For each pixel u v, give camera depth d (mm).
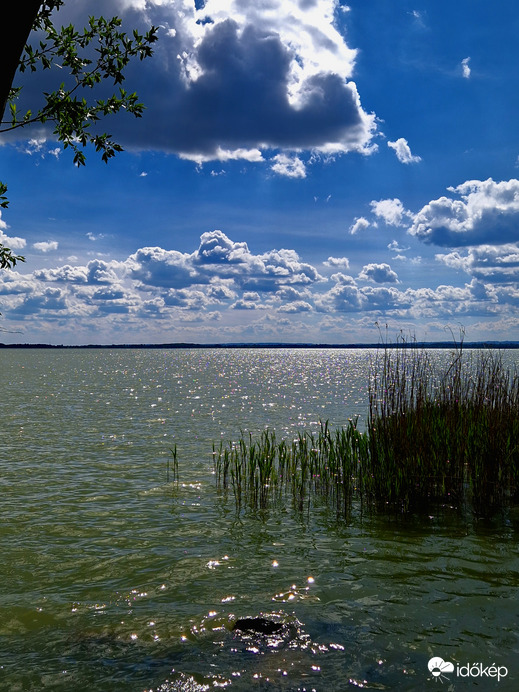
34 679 5184
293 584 7367
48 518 10594
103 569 8008
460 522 10023
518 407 12109
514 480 11133
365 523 10070
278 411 29719
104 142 6832
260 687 5016
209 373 84188
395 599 6840
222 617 6438
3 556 8539
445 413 12578
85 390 46594
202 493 12484
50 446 18875
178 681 5102
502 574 7578
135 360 167250
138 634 6055
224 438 20641
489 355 13250
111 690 4980
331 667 5332
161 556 8508
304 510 10984
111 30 6652
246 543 9070
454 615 6395
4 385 52250
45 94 6348
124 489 12859
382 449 11461
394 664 5379
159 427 23578
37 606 6797
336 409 30781
